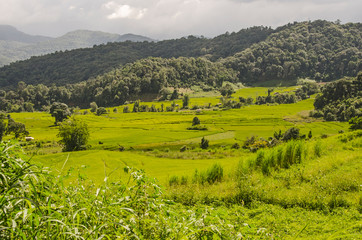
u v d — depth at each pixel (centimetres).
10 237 255
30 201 250
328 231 786
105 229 321
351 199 1072
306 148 2067
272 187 1356
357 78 15538
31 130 12694
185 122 13625
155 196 390
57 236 265
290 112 15912
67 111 15088
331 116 13325
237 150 6353
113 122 14388
